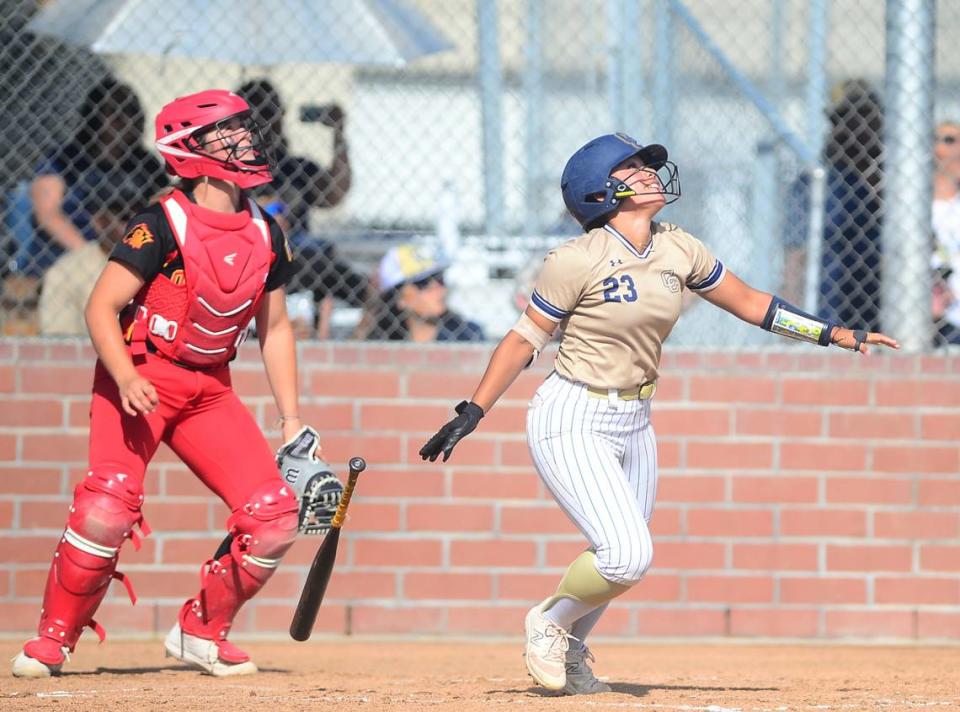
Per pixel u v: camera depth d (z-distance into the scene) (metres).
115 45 28.23
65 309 28.27
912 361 27.59
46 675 19.42
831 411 27.48
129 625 27.02
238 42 28.77
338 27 29.09
